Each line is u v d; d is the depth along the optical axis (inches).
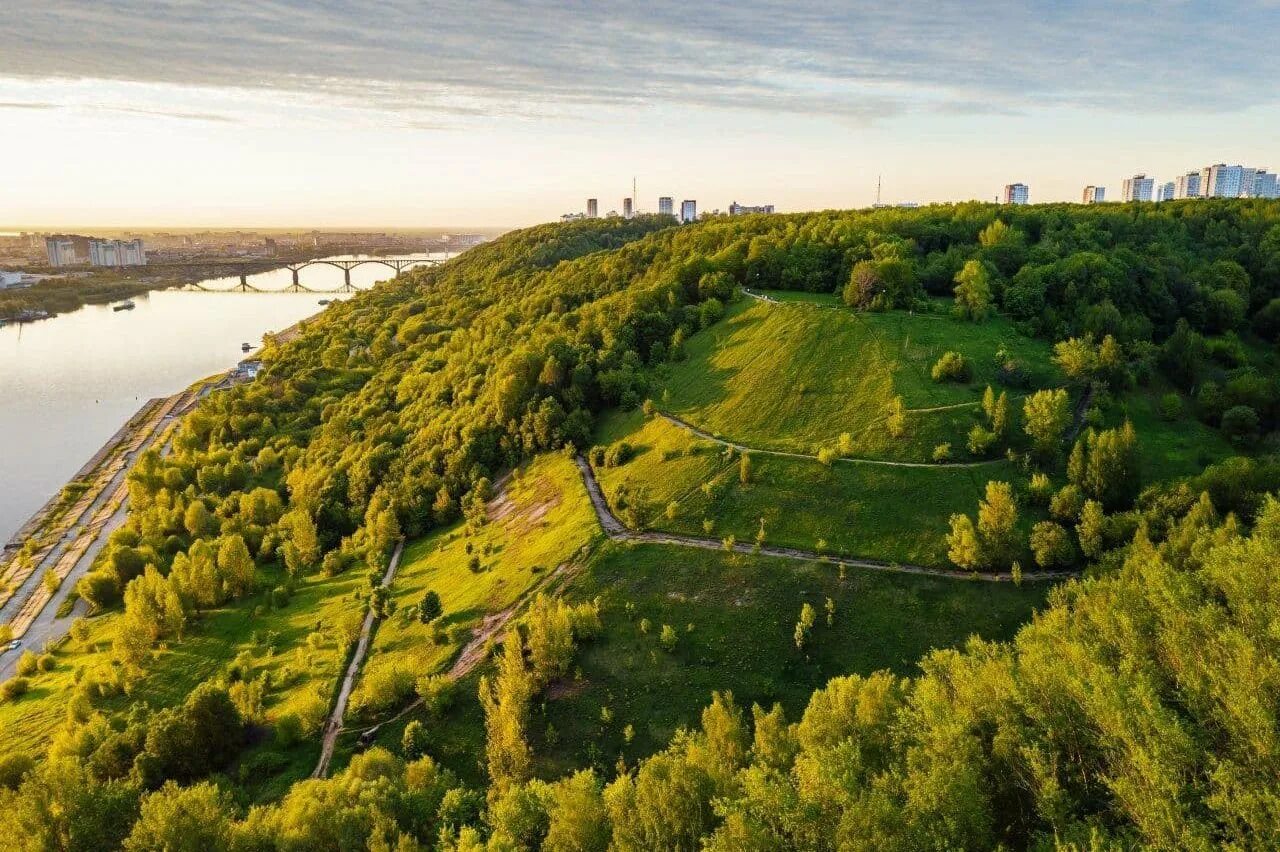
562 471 5418.3
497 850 2233.0
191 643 4877.0
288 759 3395.7
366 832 2536.9
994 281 6186.0
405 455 6678.2
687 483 4626.0
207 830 2481.5
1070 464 4010.8
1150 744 1926.7
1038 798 1959.9
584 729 3186.5
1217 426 4621.1
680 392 5880.9
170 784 2664.9
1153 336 5575.8
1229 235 7322.8
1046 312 5659.5
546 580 4092.0
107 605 5703.7
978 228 7785.4
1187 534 3198.8
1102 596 2834.6
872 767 2278.5
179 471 7495.1
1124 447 3860.7
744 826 1920.5
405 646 4124.0
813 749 2149.4
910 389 4896.7
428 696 3422.7
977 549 3627.0
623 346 6545.3
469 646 3846.0
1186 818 1831.9
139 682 4468.5
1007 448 4311.0
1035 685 2278.5
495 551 4862.2
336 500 6530.5
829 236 7632.9
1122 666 2207.2
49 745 3909.9
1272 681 2027.6
